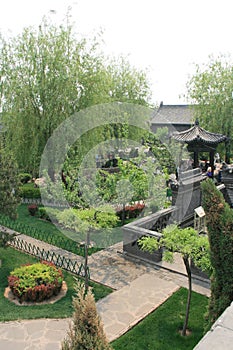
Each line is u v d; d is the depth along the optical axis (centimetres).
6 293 784
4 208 912
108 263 936
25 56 1398
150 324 664
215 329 197
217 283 469
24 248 1038
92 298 324
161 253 926
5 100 1420
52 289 761
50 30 1423
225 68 2150
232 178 1559
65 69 1376
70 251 1020
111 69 1933
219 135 1795
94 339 305
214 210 455
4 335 628
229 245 445
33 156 1399
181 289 802
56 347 595
